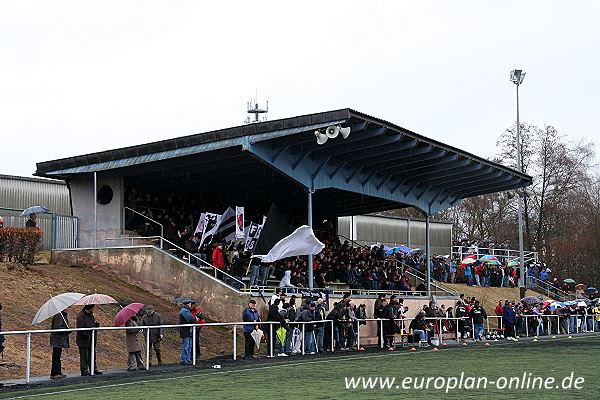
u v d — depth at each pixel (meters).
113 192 35.69
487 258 55.78
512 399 14.99
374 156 35.81
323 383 17.98
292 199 43.69
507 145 72.81
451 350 29.42
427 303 40.84
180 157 33.81
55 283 28.98
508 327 38.91
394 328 30.78
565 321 45.06
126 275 32.78
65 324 20.06
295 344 27.09
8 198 43.41
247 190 41.09
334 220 48.22
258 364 22.89
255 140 30.61
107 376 19.95
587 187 76.50
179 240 35.62
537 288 60.97
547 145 72.56
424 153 36.19
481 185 45.03
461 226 84.81
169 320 29.12
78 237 35.84
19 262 29.72
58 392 16.73
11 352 22.22
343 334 29.03
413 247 64.50
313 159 33.97
